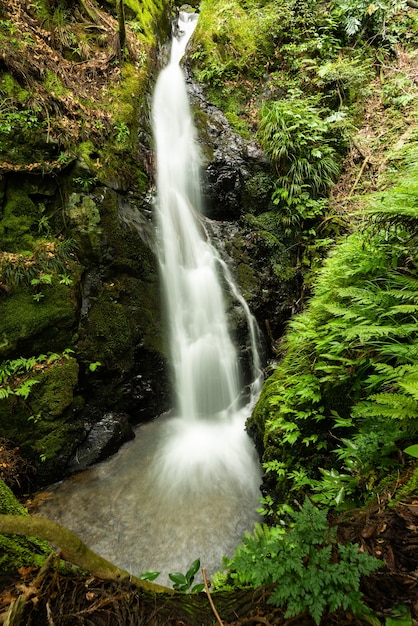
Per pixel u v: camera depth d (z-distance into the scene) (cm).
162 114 768
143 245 584
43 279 459
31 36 563
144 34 827
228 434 552
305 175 710
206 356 617
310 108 722
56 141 509
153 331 574
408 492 203
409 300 333
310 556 165
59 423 453
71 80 590
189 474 466
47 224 499
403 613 146
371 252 409
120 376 529
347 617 150
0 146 467
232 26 877
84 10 699
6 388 427
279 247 712
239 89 840
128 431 523
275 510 353
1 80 491
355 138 738
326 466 330
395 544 174
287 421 373
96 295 528
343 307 384
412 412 223
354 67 804
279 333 682
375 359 323
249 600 170
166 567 353
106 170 569
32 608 160
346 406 339
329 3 859
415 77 759
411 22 826
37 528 153
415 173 444
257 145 760
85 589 172
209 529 391
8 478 411
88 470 468
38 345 461
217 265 675
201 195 741
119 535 385
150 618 164
